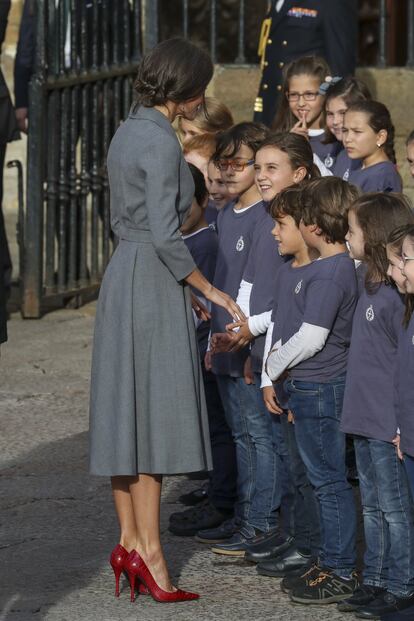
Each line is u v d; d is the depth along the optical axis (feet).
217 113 48.34
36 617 36.19
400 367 34.19
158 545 37.58
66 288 77.36
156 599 37.14
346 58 62.80
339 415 37.06
